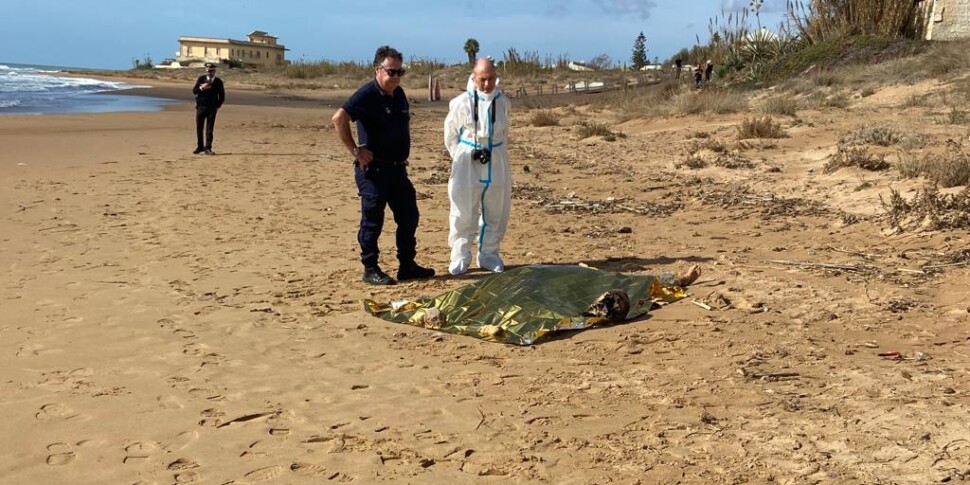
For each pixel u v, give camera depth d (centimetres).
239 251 877
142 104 3862
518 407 482
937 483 377
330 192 1272
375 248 757
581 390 507
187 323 635
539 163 1691
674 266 807
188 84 7338
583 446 430
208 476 398
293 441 437
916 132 1566
